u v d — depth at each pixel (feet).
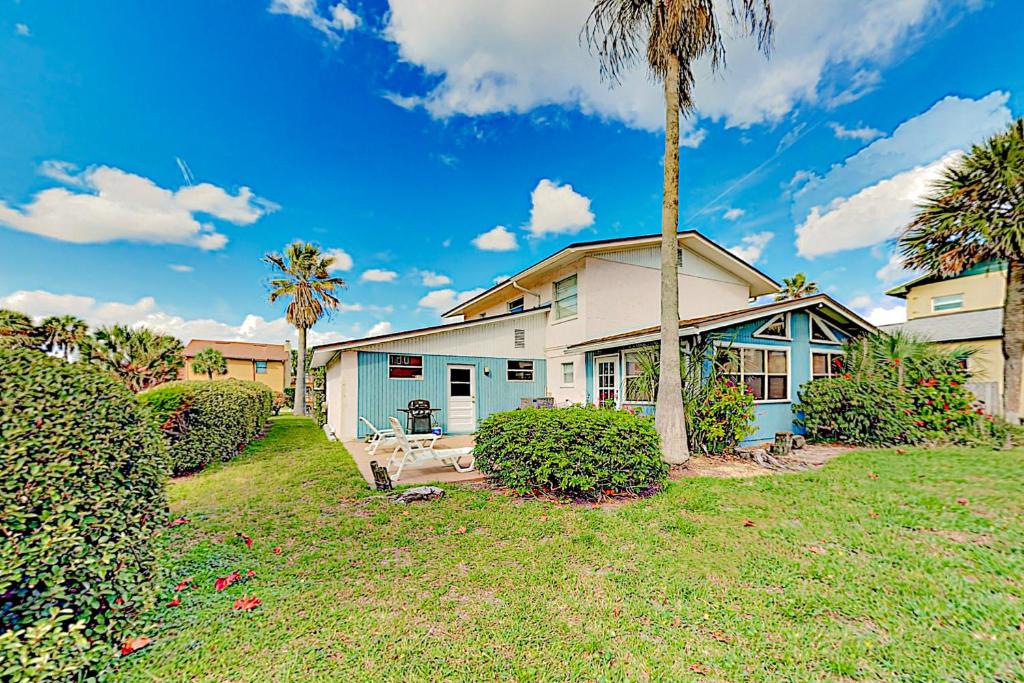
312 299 81.05
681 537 13.37
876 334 34.71
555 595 9.96
